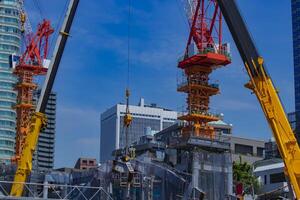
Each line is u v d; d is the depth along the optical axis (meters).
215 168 84.94
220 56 138.62
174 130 172.12
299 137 88.00
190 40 142.62
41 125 63.59
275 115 50.47
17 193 60.91
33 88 151.25
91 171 82.19
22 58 153.12
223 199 83.44
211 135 138.62
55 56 63.78
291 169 49.19
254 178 126.69
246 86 52.34
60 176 87.44
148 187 74.56
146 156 103.19
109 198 63.88
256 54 51.78
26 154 62.34
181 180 76.19
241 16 52.31
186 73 143.88
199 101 141.38
